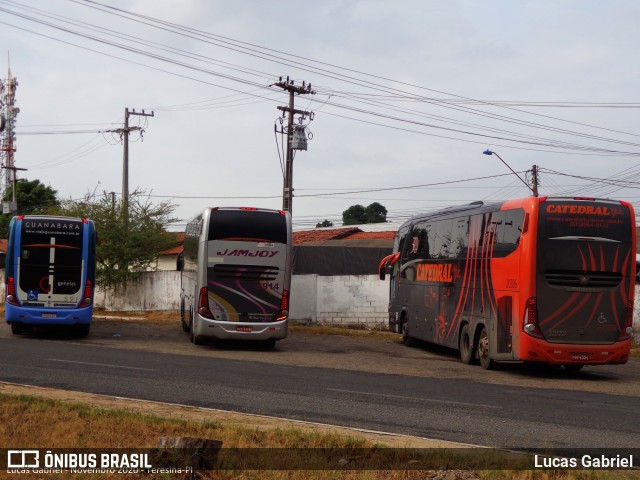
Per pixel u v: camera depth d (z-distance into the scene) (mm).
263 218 22812
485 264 20047
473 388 15641
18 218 24375
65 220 24547
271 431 9703
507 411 12508
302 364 19344
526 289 18016
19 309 23969
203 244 22484
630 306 18406
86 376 15117
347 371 18062
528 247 18047
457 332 21672
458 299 21734
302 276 31562
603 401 14430
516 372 19500
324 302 31531
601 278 18234
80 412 10492
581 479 7984
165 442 8008
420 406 12664
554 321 18000
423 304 24625
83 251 24531
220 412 11453
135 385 14102
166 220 41281
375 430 10539
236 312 22438
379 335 29109
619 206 18500
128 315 36188
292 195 35656
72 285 24422
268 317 22609
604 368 21656
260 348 23422
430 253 24266
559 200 18266
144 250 39969
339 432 10070
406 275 26562
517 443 9969
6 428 9445
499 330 19016
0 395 11641
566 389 16391
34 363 16984
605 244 18266
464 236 21656
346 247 37375
